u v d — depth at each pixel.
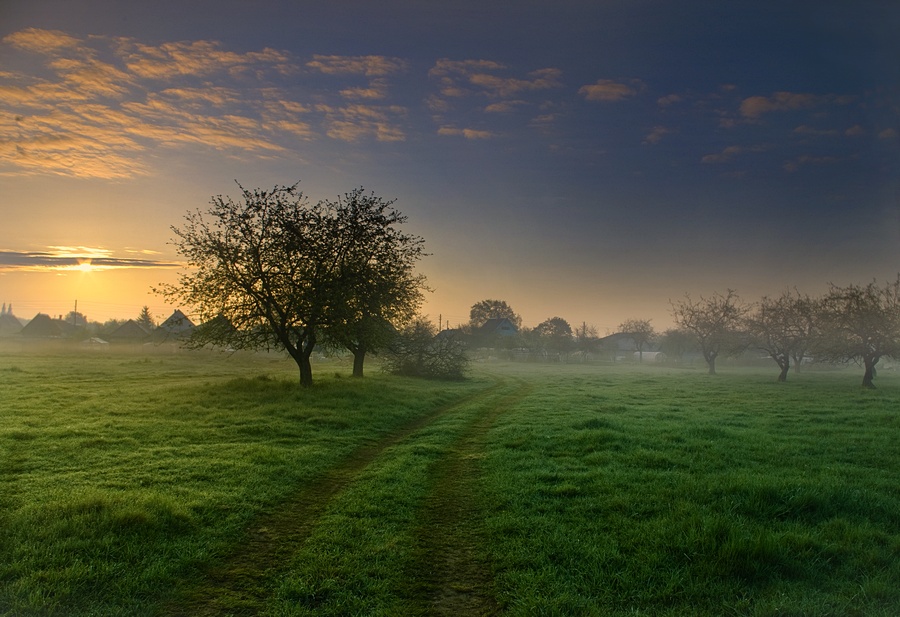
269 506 9.71
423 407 23.77
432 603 6.42
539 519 8.94
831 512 9.23
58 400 22.02
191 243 26.98
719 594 6.55
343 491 10.74
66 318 137.38
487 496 10.31
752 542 7.45
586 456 13.35
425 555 7.73
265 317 28.05
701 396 30.44
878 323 38.41
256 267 27.17
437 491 10.84
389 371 43.78
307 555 7.59
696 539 7.77
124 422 17.02
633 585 6.77
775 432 17.69
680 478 11.23
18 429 15.30
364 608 6.25
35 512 8.50
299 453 13.48
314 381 29.14
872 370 39.91
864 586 6.62
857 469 12.30
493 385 38.91
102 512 8.39
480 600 6.52
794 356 50.78
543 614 6.09
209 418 18.02
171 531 8.19
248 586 6.80
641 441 15.26
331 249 28.05
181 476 11.09
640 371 65.62
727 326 61.00
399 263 30.64
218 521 8.73
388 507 9.63
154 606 6.21
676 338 99.75
